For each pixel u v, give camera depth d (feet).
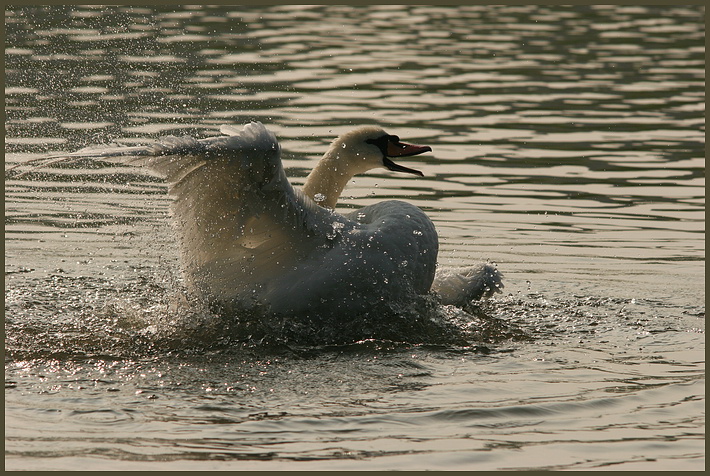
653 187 59.11
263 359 33.19
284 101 76.59
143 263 44.93
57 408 27.61
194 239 36.06
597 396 29.45
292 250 35.58
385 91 81.92
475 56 97.86
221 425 26.55
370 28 111.34
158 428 26.23
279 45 98.89
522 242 48.83
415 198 56.03
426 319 37.06
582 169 62.80
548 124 73.67
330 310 35.17
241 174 33.65
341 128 69.26
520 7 129.08
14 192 55.11
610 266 45.52
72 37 96.02
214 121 68.69
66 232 48.96
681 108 79.00
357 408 28.07
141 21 106.52
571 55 99.35
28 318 37.14
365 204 54.60
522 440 25.95
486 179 60.18
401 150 43.39
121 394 29.07
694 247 48.44
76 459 24.00
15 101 72.28
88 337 35.17
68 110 70.03
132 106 72.02
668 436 26.40
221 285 36.24
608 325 37.86
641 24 117.29
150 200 54.80
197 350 34.09
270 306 35.35
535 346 35.17
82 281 42.14
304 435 25.98
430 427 26.76
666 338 36.22
